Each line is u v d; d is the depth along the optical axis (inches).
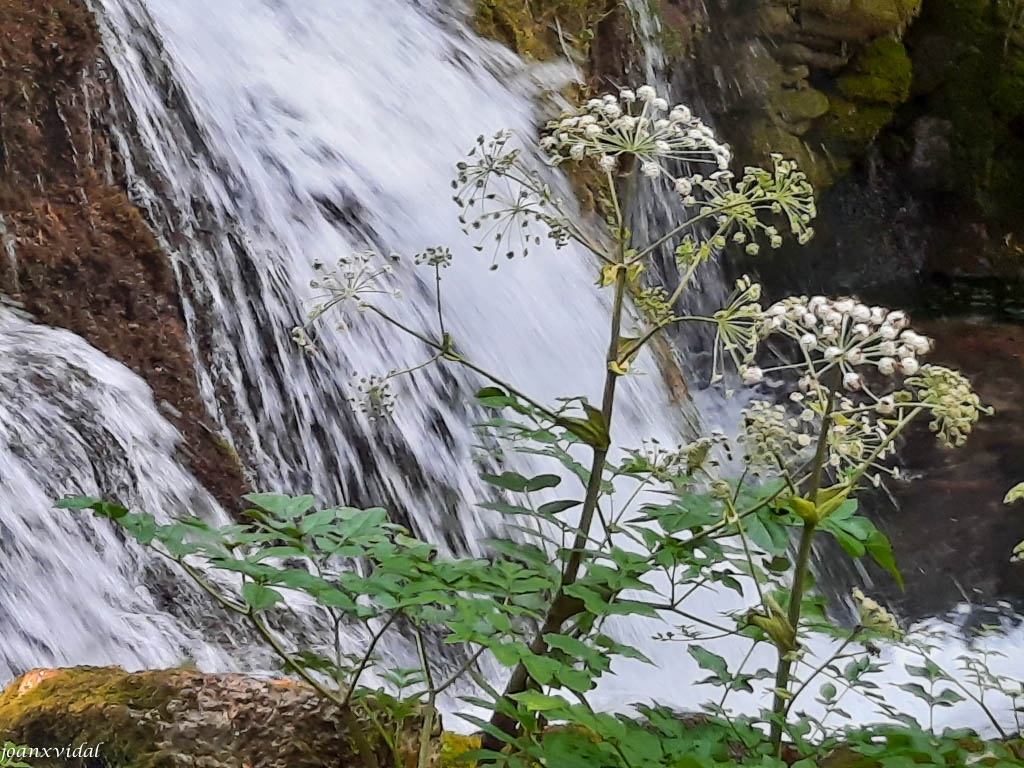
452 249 236.4
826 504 66.8
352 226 219.8
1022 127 395.9
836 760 88.8
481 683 72.9
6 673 122.2
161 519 151.3
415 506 190.2
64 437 146.4
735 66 375.6
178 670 80.0
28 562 130.8
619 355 74.1
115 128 188.4
